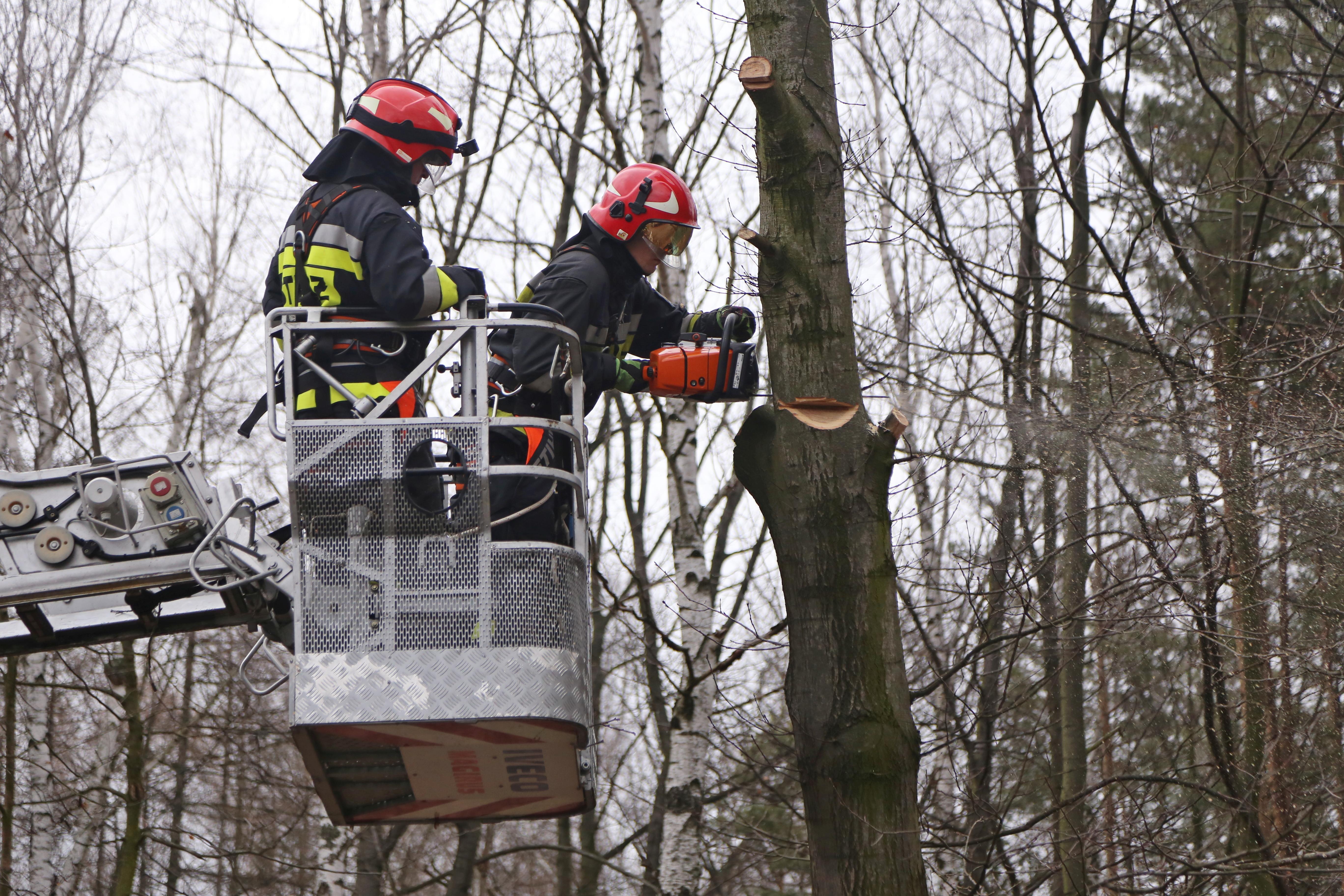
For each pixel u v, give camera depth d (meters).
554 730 8.44
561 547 8.57
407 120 9.55
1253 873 13.77
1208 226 21.81
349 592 8.33
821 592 9.47
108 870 28.77
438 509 9.09
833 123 10.05
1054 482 16.56
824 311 9.80
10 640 11.02
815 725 9.33
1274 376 14.48
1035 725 19.95
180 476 9.73
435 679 8.22
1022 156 19.73
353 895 25.89
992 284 18.08
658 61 19.95
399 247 8.79
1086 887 14.52
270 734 25.19
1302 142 18.45
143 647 26.94
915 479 15.96
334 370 8.98
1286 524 14.49
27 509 9.46
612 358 10.02
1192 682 19.34
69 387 25.11
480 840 29.64
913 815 9.23
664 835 18.39
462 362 8.86
